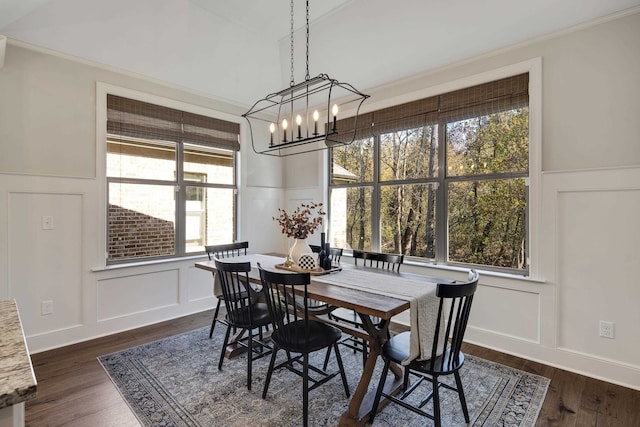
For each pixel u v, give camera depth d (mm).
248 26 3338
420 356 1865
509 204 2947
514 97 2818
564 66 2559
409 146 3592
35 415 1982
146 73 3379
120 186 3383
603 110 2402
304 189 4605
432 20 2830
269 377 2180
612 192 2381
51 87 2867
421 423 1950
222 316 3754
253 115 4492
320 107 4391
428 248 3449
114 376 2438
